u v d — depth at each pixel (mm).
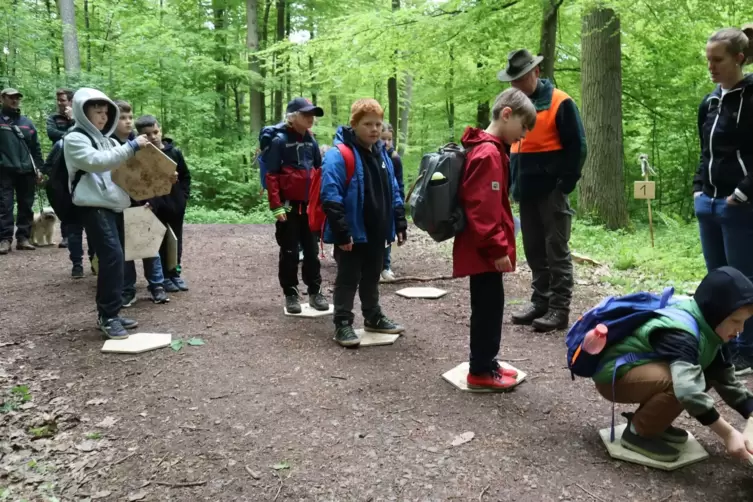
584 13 8289
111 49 15375
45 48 12039
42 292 5641
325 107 22500
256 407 3168
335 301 4215
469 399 3270
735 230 3346
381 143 4184
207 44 15906
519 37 9703
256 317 4922
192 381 3533
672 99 12289
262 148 4723
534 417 3041
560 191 4375
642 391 2494
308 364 3814
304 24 18266
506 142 3164
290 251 4855
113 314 4270
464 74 11461
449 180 3049
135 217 4832
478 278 3223
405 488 2381
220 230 10422
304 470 2525
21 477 2484
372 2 16203
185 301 5438
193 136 15727
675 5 7312
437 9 9133
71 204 4070
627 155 14344
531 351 4078
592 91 9500
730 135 3287
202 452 2691
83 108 3900
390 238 4301
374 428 2916
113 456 2664
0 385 3434
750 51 3363
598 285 6016
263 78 16000
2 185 7469
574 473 2480
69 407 3166
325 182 3809
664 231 9453
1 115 7391
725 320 2367
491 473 2486
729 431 2264
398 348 4160
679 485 2383
